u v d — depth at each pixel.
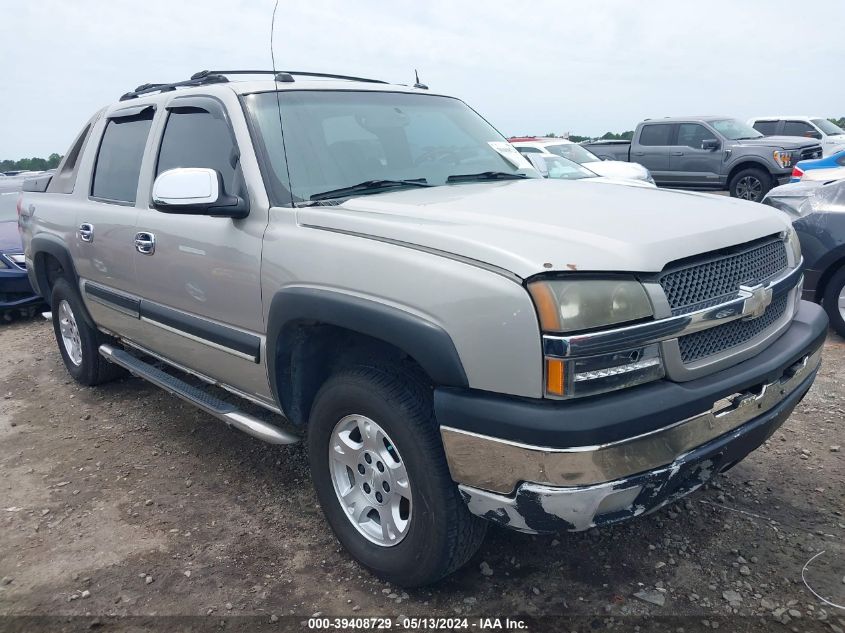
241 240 3.00
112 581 2.84
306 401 3.03
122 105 4.32
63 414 4.66
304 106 3.36
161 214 3.54
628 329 2.09
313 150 3.19
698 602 2.57
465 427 2.20
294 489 3.54
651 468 2.15
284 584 2.79
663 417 2.13
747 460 3.59
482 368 2.15
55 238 4.69
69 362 5.20
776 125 19.12
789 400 2.65
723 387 2.28
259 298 2.94
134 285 3.87
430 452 2.40
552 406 2.06
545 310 2.04
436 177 3.42
